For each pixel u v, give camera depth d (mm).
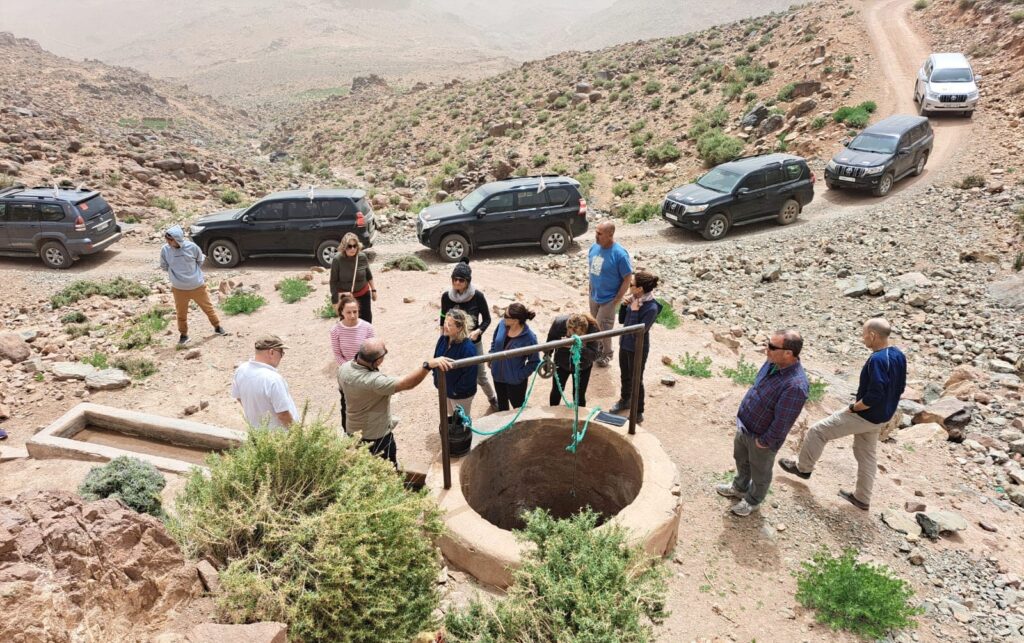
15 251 16188
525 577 4062
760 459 5559
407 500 4164
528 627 3855
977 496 6996
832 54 33281
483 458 5945
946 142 22812
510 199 17156
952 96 23875
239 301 11742
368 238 16953
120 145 33125
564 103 46562
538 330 10242
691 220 18234
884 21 37094
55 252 16188
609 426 6133
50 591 2961
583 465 6516
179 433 7285
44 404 8406
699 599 4949
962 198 17922
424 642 3918
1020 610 5188
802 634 4680
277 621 3492
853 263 15383
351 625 3598
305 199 16562
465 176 36062
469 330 6355
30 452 6918
